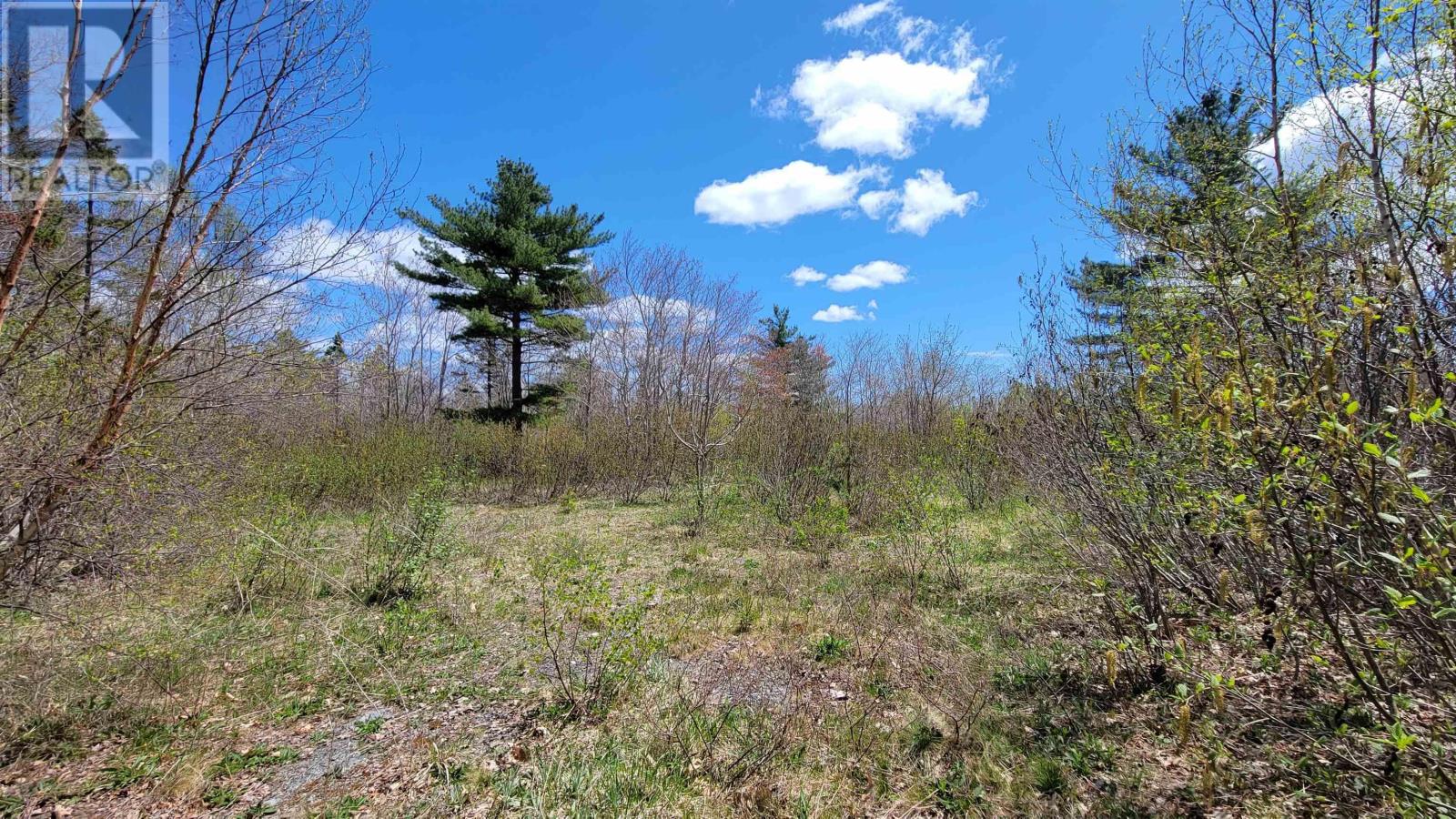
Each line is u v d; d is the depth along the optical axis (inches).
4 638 159.0
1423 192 98.1
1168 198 145.3
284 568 247.9
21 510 133.5
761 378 910.4
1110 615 174.9
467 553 323.0
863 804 122.5
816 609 236.1
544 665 187.9
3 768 130.8
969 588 250.4
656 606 243.3
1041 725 144.4
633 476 579.2
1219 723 128.8
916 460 425.1
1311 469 77.5
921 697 161.9
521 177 749.3
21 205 123.0
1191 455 110.4
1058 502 202.5
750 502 427.5
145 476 157.2
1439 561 68.9
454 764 136.6
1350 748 103.3
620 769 131.2
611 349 762.2
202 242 141.7
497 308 757.3
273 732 150.9
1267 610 100.8
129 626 189.0
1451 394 85.3
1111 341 173.0
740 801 121.6
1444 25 102.0
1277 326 94.7
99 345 141.8
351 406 507.2
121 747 140.9
